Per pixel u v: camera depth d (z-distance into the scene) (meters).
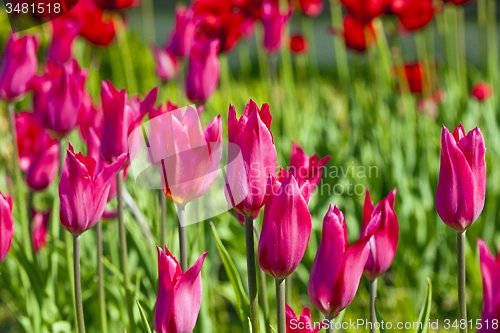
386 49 2.82
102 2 1.91
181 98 2.07
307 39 2.86
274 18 2.06
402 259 1.88
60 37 1.53
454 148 0.91
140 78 3.76
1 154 1.77
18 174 1.29
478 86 2.40
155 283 1.40
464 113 2.55
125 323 1.32
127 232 1.58
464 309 0.93
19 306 1.56
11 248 1.29
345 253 0.90
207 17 1.67
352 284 0.90
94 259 1.60
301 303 1.84
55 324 1.18
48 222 1.43
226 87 2.27
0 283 1.74
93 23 1.87
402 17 2.13
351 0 2.09
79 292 0.98
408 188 2.18
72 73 1.16
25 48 1.21
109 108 1.03
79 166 0.94
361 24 2.18
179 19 1.72
